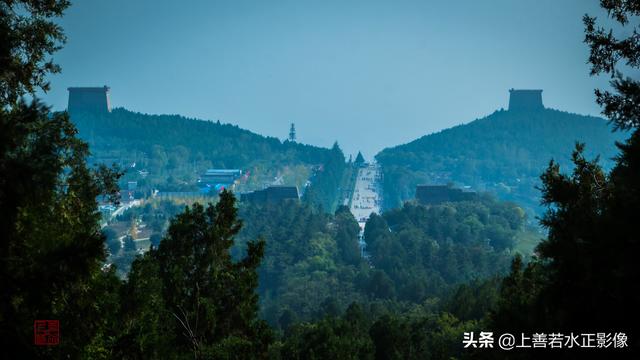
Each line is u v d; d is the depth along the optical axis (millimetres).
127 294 42719
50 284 20094
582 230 23219
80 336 29344
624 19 25953
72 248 20484
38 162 20828
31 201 20719
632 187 21828
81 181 39188
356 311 113875
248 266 51156
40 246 23281
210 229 51375
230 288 50156
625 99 23734
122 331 39094
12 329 19438
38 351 20031
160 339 41094
